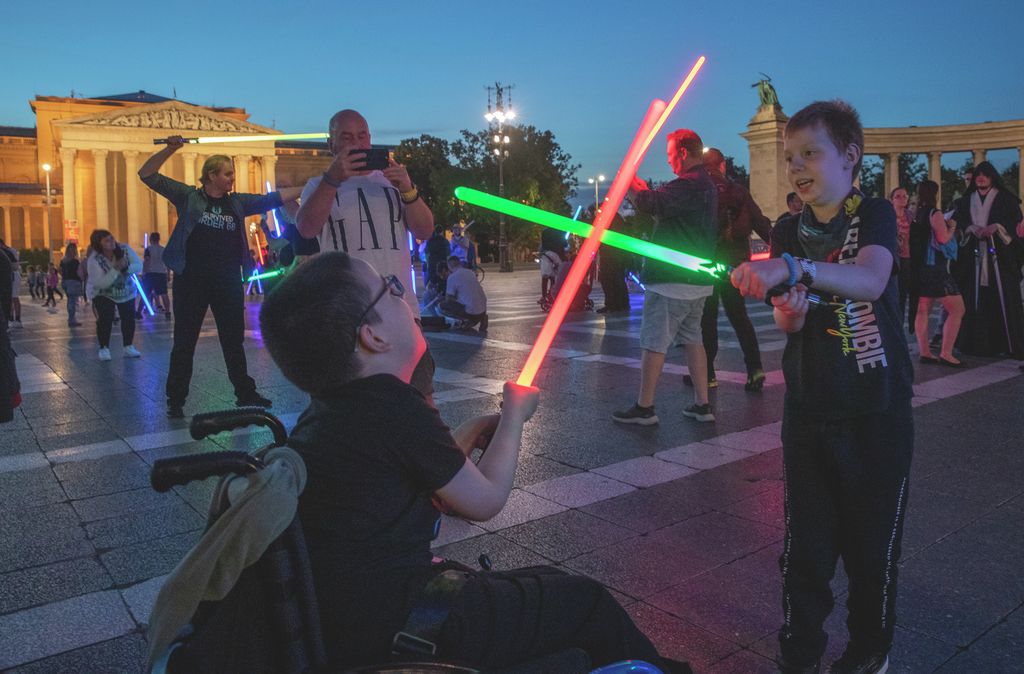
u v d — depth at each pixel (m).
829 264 1.88
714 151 6.71
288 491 1.35
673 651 2.61
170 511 3.93
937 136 41.28
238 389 6.48
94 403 6.73
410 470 1.49
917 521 3.70
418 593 1.49
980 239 8.39
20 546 3.49
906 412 2.14
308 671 1.39
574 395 6.74
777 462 4.66
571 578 1.68
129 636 2.72
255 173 78.69
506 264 46.94
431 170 66.88
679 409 6.11
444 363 8.69
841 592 2.99
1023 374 7.43
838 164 2.09
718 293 6.76
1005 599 2.91
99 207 72.38
